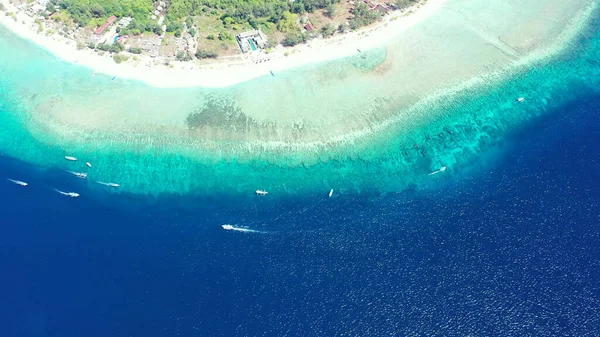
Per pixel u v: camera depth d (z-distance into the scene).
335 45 115.31
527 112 102.75
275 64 111.25
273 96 105.31
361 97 105.25
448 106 103.88
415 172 92.69
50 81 108.38
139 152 96.50
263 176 92.75
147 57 112.06
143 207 87.94
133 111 102.69
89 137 98.75
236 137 98.62
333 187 90.56
